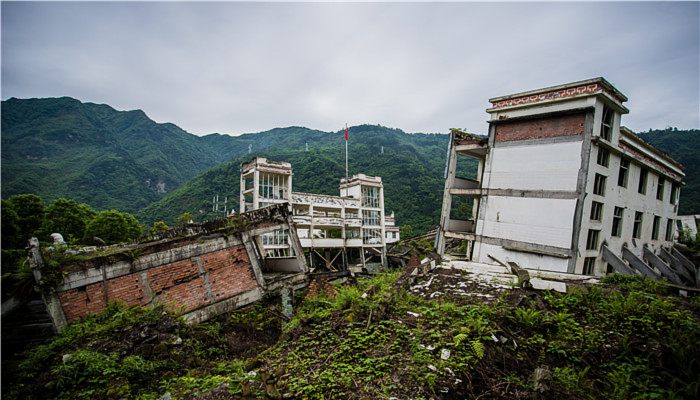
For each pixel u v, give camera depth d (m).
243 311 13.49
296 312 13.98
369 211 36.00
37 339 9.73
